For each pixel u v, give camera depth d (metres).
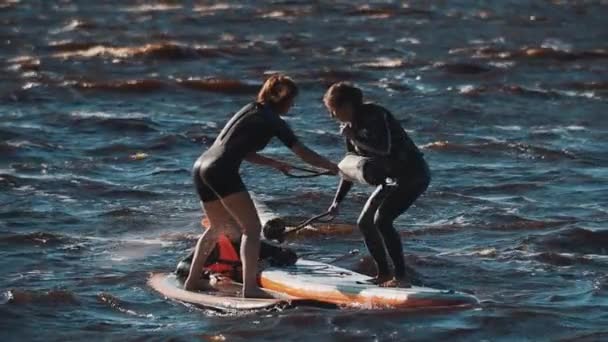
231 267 45.78
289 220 57.34
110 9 151.50
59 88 97.19
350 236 54.44
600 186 66.00
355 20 142.50
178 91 98.00
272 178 67.25
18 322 42.38
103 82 98.44
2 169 69.44
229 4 155.62
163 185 66.19
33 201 61.47
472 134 82.19
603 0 161.88
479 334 40.44
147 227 56.59
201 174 43.06
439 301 42.31
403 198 42.03
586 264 49.91
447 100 94.25
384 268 43.50
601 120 88.00
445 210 60.03
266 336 40.34
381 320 41.25
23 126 82.06
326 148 77.44
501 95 96.69
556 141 79.75
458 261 50.12
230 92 99.12
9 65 109.69
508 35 133.25
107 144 77.19
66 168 70.12
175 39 127.25
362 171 41.03
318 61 113.94
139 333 41.19
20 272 48.81
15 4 154.12
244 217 43.22
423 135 81.56
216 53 116.44
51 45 120.88
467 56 117.00
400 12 148.25
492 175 68.88
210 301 43.75
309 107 92.31
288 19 142.62
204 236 45.03
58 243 53.50
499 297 45.00
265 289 44.94
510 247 52.47
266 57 116.00
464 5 156.12
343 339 39.94
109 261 50.72
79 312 43.66
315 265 46.56
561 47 124.81
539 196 63.53
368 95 96.75
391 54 118.94
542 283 47.06
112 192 64.00
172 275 47.38
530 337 40.41
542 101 95.19
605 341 39.81
